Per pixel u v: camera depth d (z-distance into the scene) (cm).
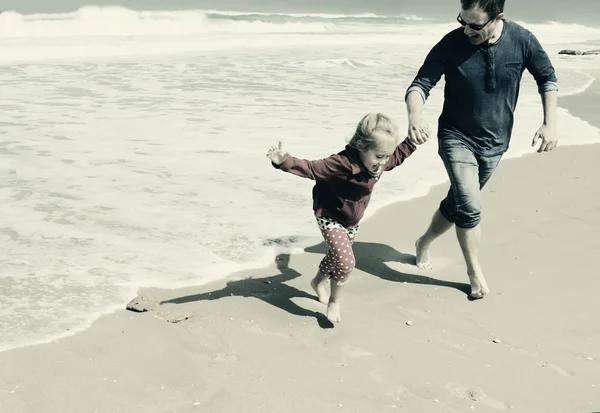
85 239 520
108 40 1992
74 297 425
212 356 367
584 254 529
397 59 1869
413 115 412
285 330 402
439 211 480
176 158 758
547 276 489
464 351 384
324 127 939
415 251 536
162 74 1401
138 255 495
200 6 3931
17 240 511
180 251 507
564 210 631
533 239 558
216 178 690
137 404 320
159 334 386
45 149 772
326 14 4634
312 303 439
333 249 393
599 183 716
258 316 416
